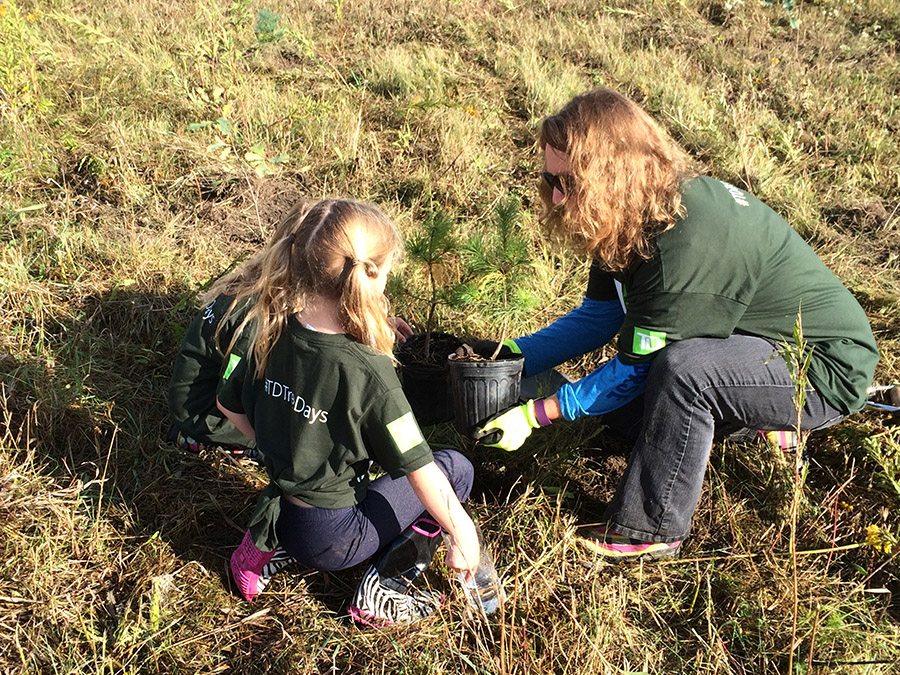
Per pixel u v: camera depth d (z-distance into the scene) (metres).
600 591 2.46
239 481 2.81
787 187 4.58
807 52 6.55
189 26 5.85
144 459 2.82
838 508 2.80
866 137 5.18
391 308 3.28
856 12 7.46
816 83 6.02
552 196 2.44
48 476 2.61
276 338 2.04
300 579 2.50
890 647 2.34
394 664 2.26
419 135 4.84
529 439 3.03
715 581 2.56
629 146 2.18
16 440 2.65
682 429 2.38
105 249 3.59
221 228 3.92
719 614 2.47
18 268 3.35
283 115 4.75
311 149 4.54
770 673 2.29
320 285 1.97
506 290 2.97
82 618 2.25
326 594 2.47
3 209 3.71
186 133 4.46
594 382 2.50
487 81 5.68
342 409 2.03
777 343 2.44
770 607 2.46
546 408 2.52
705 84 5.93
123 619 2.23
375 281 2.02
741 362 2.37
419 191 4.33
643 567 2.60
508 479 2.94
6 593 2.28
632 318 2.40
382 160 4.58
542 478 2.86
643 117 2.24
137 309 3.36
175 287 3.50
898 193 4.70
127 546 2.52
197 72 5.11
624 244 2.29
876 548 2.55
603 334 2.98
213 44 4.94
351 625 2.37
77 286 3.39
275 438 2.16
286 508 2.23
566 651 2.30
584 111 2.21
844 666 2.25
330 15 6.45
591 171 2.18
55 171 4.03
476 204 4.33
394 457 2.08
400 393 2.06
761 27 6.92
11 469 2.57
